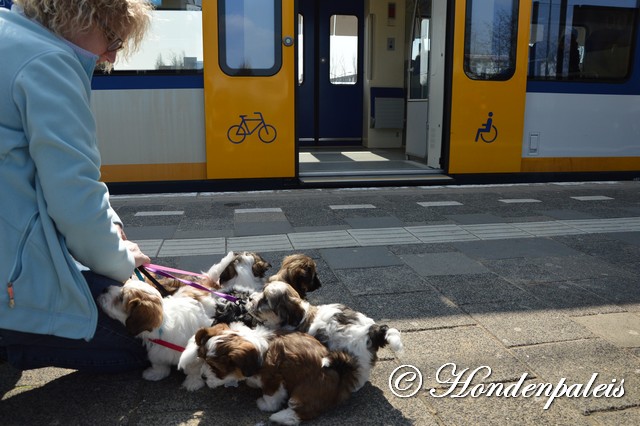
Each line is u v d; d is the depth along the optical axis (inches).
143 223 243.1
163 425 100.7
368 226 240.2
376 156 428.5
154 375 115.5
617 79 352.5
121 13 94.7
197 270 181.5
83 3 89.5
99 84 294.0
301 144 502.0
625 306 154.9
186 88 300.2
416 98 394.6
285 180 318.0
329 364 101.6
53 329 93.0
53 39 90.6
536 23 336.5
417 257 197.9
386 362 123.6
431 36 352.5
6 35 86.7
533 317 146.8
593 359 124.9
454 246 212.1
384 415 104.3
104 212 92.7
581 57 346.0
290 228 235.3
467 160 337.4
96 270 98.9
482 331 138.4
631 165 362.9
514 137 339.6
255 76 301.7
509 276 178.7
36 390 111.7
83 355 106.3
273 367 101.2
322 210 269.3
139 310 101.1
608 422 102.4
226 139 305.1
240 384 114.0
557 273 182.2
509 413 105.0
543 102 342.3
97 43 95.7
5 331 95.1
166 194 304.8
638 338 135.1
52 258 90.7
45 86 85.5
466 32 323.0
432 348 129.6
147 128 300.8
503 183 344.8
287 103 307.0
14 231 89.0
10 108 85.6
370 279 174.7
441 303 155.7
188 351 102.9
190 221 246.7
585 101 347.9
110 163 301.4
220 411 105.0
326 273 179.9
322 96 496.4
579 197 306.3
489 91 331.6
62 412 104.1
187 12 293.7
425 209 274.2
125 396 109.9
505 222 249.8
